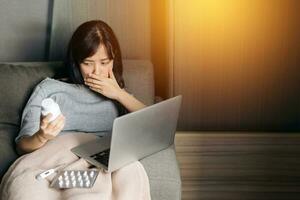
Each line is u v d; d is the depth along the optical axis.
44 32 1.95
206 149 1.88
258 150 1.87
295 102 1.86
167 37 1.87
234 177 1.91
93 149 1.44
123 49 1.94
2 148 1.49
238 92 1.87
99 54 1.52
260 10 1.74
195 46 1.81
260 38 1.78
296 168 1.87
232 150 1.88
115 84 1.60
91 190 1.23
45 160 1.38
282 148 1.86
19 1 1.90
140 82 1.77
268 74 1.83
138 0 1.87
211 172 1.91
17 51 1.97
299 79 1.83
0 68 1.65
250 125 1.92
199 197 1.93
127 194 1.24
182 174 1.92
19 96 1.62
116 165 1.30
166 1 1.84
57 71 1.70
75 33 1.56
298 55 1.79
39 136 1.37
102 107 1.63
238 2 1.74
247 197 1.92
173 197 1.34
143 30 1.91
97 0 1.87
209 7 1.75
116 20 1.90
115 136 1.22
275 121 1.90
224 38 1.79
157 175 1.34
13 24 1.93
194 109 1.91
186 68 1.85
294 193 1.90
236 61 1.82
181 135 1.87
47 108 1.33
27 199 1.21
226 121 1.92
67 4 1.88
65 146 1.45
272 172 1.89
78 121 1.61
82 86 1.62
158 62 2.01
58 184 1.25
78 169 1.33
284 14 1.74
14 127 1.60
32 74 1.66
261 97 1.87
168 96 1.92
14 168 1.36
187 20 1.78
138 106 1.59
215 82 1.86
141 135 1.32
